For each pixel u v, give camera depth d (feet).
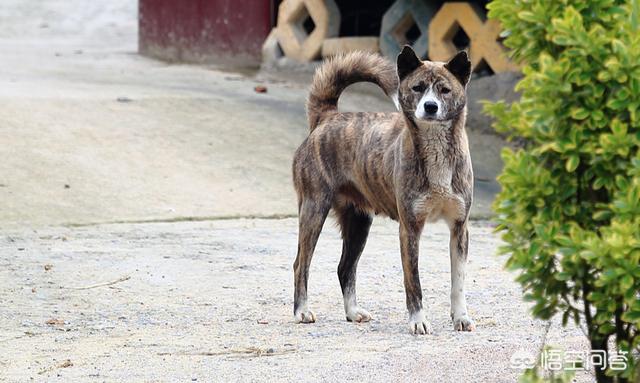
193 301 41.14
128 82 84.23
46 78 84.53
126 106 73.10
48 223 54.34
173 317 38.65
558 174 23.70
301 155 39.86
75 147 64.49
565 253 22.79
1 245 49.78
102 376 30.53
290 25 90.38
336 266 47.67
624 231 21.88
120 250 49.49
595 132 23.20
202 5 97.91
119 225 54.90
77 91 77.56
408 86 35.81
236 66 95.04
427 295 42.16
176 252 49.37
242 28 95.20
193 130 69.72
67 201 57.36
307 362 31.48
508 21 24.56
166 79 86.84
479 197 62.80
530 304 40.04
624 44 22.81
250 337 35.50
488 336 34.96
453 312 36.58
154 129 69.00
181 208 58.03
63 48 108.99
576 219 23.73
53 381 30.17
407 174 36.11
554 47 24.13
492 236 54.95
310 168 39.47
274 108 76.13
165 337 35.60
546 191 23.40
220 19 96.53
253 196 60.64
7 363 32.37
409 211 36.24
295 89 83.82
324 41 87.45
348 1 91.25
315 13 87.92
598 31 22.85
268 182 62.85
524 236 23.97
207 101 76.02
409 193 36.11
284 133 70.69
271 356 32.65
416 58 35.91
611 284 22.75
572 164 22.97
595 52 22.82
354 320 38.45
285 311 39.93
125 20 132.67
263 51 92.53
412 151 35.96
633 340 24.11
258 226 55.93
